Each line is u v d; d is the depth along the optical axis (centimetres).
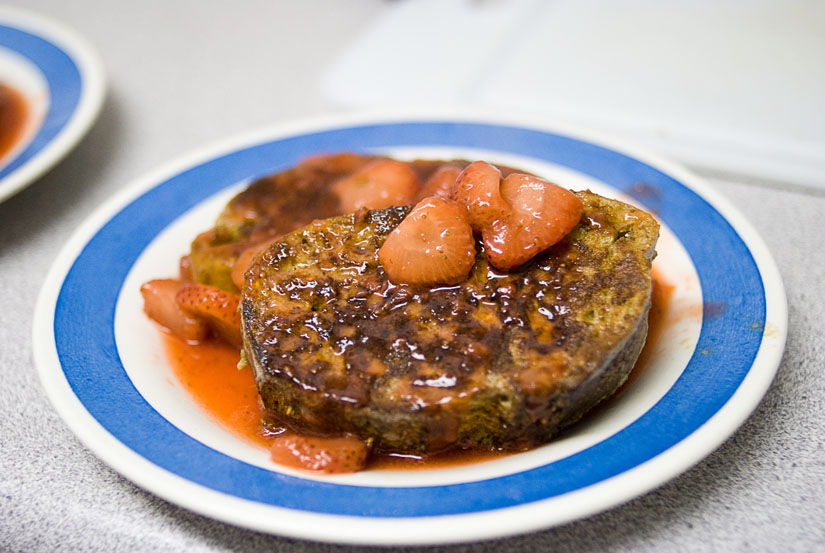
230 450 29
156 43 59
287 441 29
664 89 48
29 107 47
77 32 61
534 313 30
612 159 39
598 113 47
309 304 31
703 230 35
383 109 43
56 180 46
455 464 29
